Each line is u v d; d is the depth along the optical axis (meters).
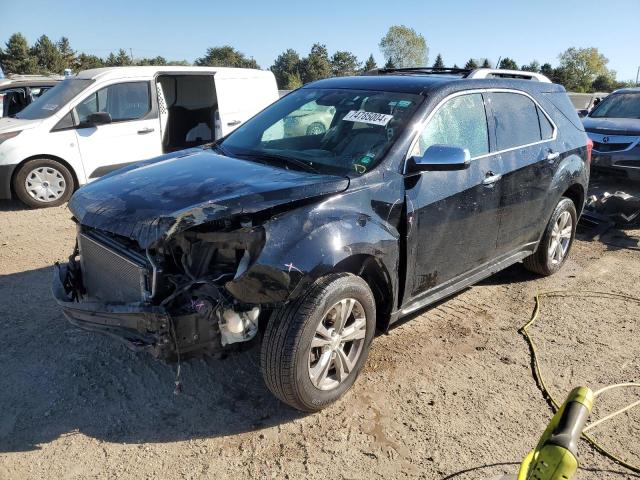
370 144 3.63
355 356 3.37
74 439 2.99
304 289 2.96
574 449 1.78
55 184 7.85
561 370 3.79
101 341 3.95
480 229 4.13
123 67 8.50
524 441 3.08
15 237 6.32
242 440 3.03
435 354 3.93
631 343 4.18
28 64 86.31
